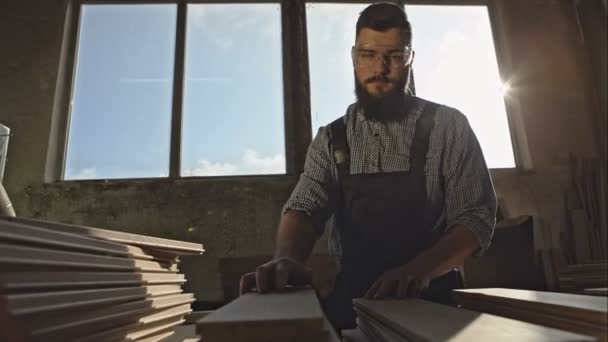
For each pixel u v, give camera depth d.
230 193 2.94
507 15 3.43
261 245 2.85
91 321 0.62
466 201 1.00
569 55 3.34
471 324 0.47
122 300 0.75
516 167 3.20
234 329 0.41
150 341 0.89
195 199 2.91
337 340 0.46
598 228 2.88
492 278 2.27
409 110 1.14
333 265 2.69
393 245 1.03
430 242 1.04
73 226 0.75
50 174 2.95
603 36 3.17
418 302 0.71
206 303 2.70
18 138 2.93
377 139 1.12
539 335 0.39
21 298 0.46
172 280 1.09
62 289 0.58
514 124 3.28
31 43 3.12
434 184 1.07
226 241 2.85
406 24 1.16
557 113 3.21
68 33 3.24
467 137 1.07
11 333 0.44
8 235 0.51
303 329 0.41
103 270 0.73
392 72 1.14
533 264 2.31
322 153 1.19
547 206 3.00
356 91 1.20
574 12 3.43
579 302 0.51
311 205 1.09
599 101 3.17
